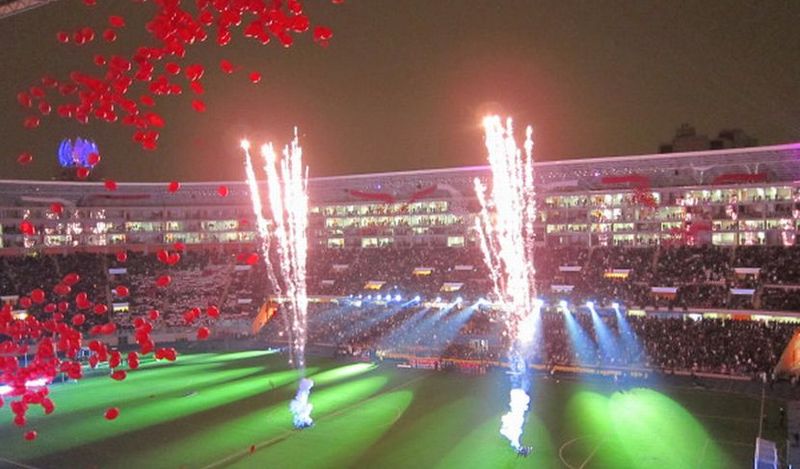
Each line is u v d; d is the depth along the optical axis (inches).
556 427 2242.9
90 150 4749.0
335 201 5014.8
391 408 2524.6
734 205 3818.9
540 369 3083.2
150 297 4382.4
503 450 2017.7
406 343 3604.8
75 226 4840.1
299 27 633.0
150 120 700.7
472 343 3479.3
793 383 2721.5
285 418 2420.0
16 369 804.0
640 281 3634.4
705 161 3821.4
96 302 4207.7
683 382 2802.7
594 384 2829.7
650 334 3198.8
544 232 4274.1
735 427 2214.6
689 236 3927.2
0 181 4500.5
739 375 2827.3
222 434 2244.1
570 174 4197.8
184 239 5137.8
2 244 4552.2
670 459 1923.0
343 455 2007.9
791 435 2116.1
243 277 4680.1
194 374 3250.5
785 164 3683.6
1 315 834.2
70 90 679.1
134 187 4921.3
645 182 4010.8
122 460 2004.2
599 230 4146.2
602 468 1859.0
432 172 4645.7
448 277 4175.7
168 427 2343.8
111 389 2962.6
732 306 3228.3
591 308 3540.8
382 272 4409.5
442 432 2209.6
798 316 3021.7
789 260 3435.0
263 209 5093.5
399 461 1942.7
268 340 4106.8
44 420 2469.2
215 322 4274.1
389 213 4879.4
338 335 3909.9
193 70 687.1
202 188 5083.7
